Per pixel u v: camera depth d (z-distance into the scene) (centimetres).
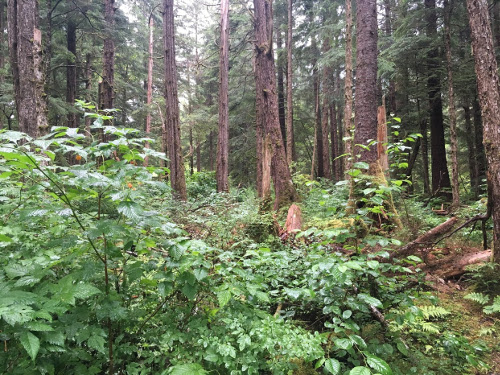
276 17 1884
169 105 1076
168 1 1098
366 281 289
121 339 203
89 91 1673
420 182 2258
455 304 391
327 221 492
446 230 518
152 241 214
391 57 1253
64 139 178
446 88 1245
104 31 1388
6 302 133
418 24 1211
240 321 217
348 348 210
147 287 235
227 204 743
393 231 493
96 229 175
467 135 1545
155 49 2414
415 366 261
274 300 302
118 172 195
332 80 1998
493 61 436
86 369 180
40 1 1365
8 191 254
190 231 492
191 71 2322
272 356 215
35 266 174
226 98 1278
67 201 180
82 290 160
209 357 190
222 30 1278
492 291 399
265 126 881
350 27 1031
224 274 225
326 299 260
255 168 2003
